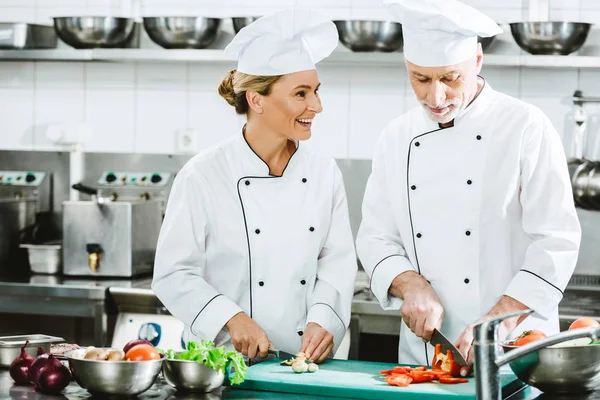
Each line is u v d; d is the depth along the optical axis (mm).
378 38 3934
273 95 2410
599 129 4078
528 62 3852
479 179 2580
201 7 4430
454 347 2178
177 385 2092
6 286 3893
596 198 4023
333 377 2172
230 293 2564
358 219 4281
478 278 2586
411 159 2668
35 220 4480
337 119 4316
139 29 4477
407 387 2072
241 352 2367
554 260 2445
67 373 2096
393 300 2625
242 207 2545
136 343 2123
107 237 4074
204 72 4430
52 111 4578
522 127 2564
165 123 4477
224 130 4434
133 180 4453
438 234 2623
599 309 3561
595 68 3971
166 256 2508
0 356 2309
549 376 1994
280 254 2541
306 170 2594
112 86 4516
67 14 4566
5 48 4328
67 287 3824
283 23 2344
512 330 2418
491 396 1787
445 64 2357
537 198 2533
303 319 2576
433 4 2395
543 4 4074
